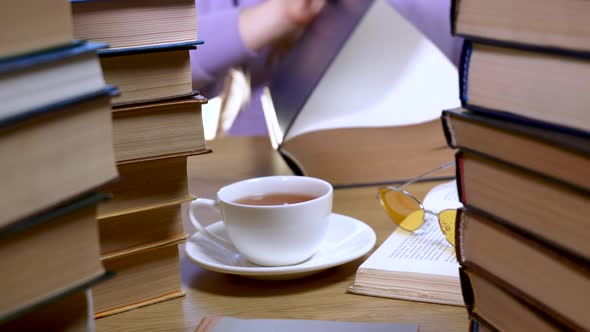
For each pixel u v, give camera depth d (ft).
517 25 1.25
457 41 4.16
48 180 1.06
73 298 1.17
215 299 2.20
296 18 5.63
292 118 3.32
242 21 5.67
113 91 1.14
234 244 2.35
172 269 2.22
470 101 1.43
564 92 1.20
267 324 1.92
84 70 1.10
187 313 2.11
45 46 1.07
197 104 2.08
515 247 1.37
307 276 2.33
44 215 1.04
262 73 5.96
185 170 2.17
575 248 1.22
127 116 1.98
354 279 2.29
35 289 1.06
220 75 5.88
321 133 3.35
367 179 3.31
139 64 1.97
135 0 1.93
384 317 2.01
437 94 3.44
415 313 2.03
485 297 1.52
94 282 1.14
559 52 1.18
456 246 1.55
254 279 2.32
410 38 3.51
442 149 3.36
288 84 3.42
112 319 2.09
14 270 1.03
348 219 2.66
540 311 1.34
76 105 1.07
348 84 3.43
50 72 1.04
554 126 1.23
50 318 1.15
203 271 2.44
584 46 1.14
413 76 3.48
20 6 1.03
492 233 1.43
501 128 1.30
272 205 2.36
